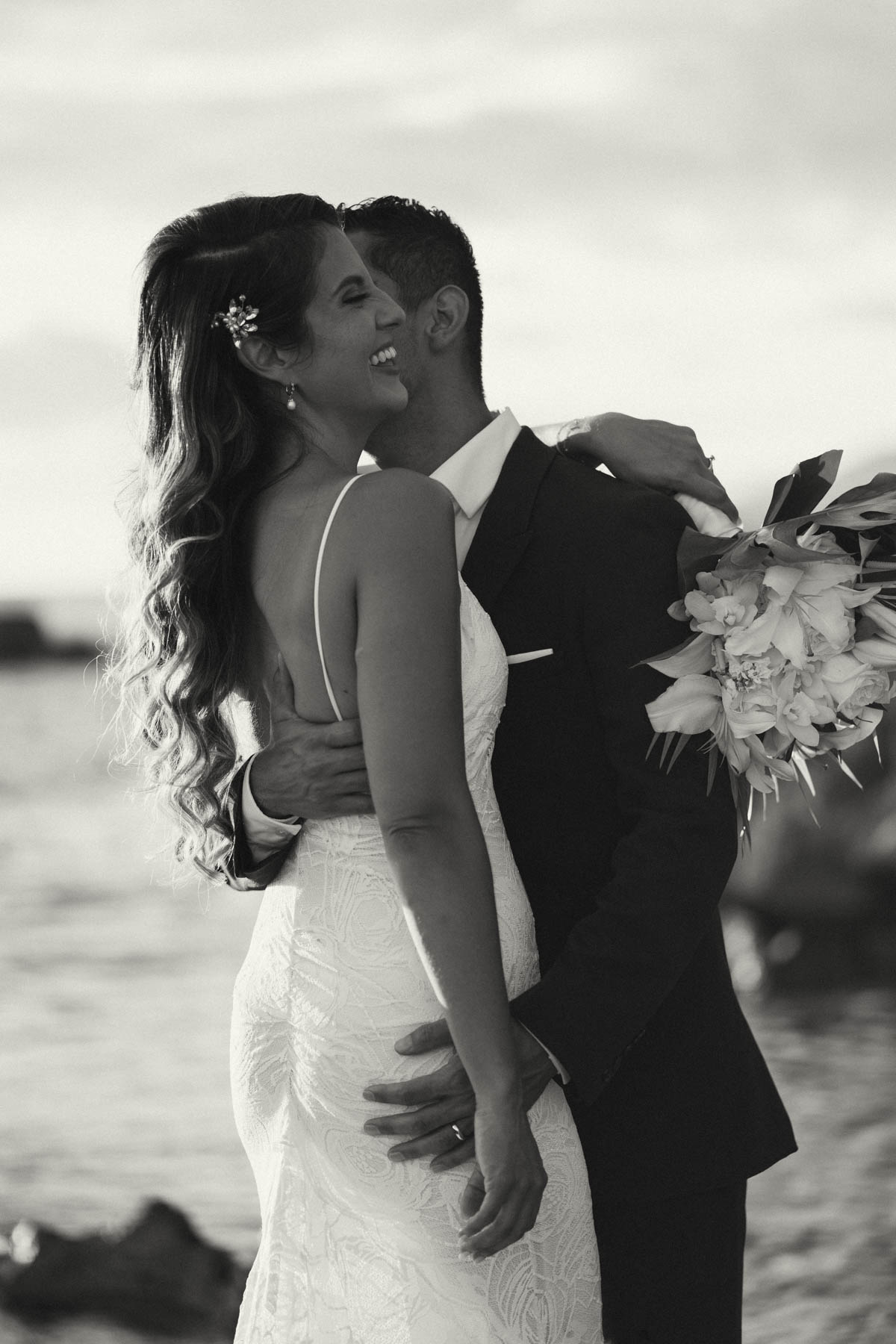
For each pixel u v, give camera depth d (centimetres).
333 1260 188
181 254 194
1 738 3962
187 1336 480
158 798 208
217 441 191
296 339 192
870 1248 519
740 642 196
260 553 192
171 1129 752
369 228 237
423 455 243
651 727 207
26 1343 470
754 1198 579
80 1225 605
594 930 199
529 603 217
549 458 227
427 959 174
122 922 1466
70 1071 884
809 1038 880
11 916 1509
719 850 204
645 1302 221
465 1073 183
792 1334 453
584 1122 220
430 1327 183
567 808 219
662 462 231
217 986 1154
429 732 176
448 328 239
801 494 204
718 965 230
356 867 189
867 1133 663
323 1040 188
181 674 195
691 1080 221
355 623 183
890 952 1045
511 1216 177
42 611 6556
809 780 210
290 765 188
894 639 202
